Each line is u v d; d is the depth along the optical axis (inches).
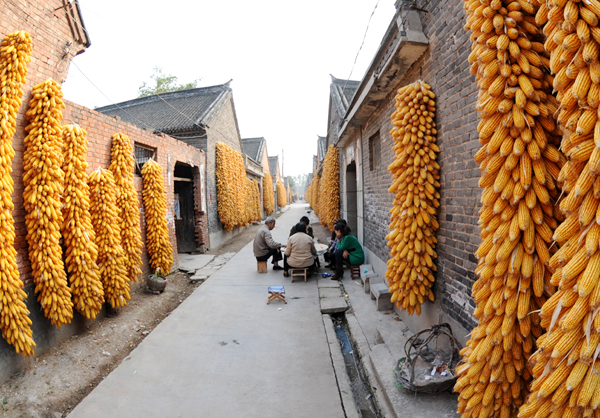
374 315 183.3
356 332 164.1
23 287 133.0
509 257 70.9
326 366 137.0
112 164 195.0
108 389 122.0
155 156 263.4
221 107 471.5
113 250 170.6
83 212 151.9
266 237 281.3
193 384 125.2
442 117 123.6
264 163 1119.0
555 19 55.9
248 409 111.0
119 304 173.8
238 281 262.1
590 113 52.1
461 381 78.6
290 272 271.6
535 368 60.5
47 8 146.0
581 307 51.8
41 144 134.0
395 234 138.1
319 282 252.8
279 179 1663.4
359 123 272.4
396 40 145.2
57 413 111.1
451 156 117.8
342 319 194.9
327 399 115.7
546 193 67.6
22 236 135.1
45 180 134.3
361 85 207.6
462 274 112.2
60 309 136.9
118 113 553.6
